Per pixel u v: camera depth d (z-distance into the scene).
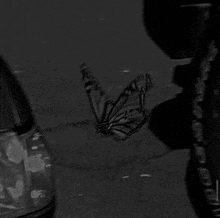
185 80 0.50
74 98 0.65
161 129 0.54
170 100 0.58
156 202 0.45
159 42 0.42
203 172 0.37
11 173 0.36
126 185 0.47
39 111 0.61
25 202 0.37
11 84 0.39
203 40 0.37
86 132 0.56
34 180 0.37
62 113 0.61
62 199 0.45
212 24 0.36
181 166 0.49
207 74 0.36
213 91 0.36
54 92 0.67
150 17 0.42
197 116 0.37
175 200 0.45
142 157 0.51
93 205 0.45
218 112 0.36
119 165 0.50
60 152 0.52
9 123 0.37
